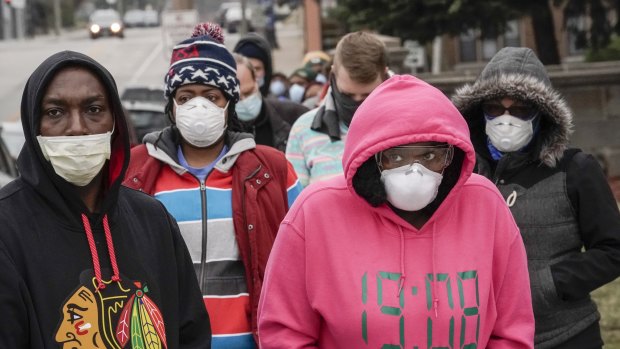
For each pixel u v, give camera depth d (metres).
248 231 4.18
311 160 5.08
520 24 29.03
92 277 2.94
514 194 4.16
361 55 4.91
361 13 15.65
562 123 4.06
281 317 3.33
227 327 4.15
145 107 14.95
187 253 3.35
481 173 4.34
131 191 3.25
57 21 70.50
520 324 3.38
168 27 22.30
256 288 4.17
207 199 4.25
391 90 3.24
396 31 15.70
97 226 3.02
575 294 4.05
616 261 4.05
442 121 3.14
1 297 2.79
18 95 33.12
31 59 44.31
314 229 3.27
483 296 3.24
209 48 4.36
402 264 3.20
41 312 2.85
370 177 3.24
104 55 44.72
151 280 3.10
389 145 3.12
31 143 2.96
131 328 2.99
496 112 4.22
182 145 4.41
